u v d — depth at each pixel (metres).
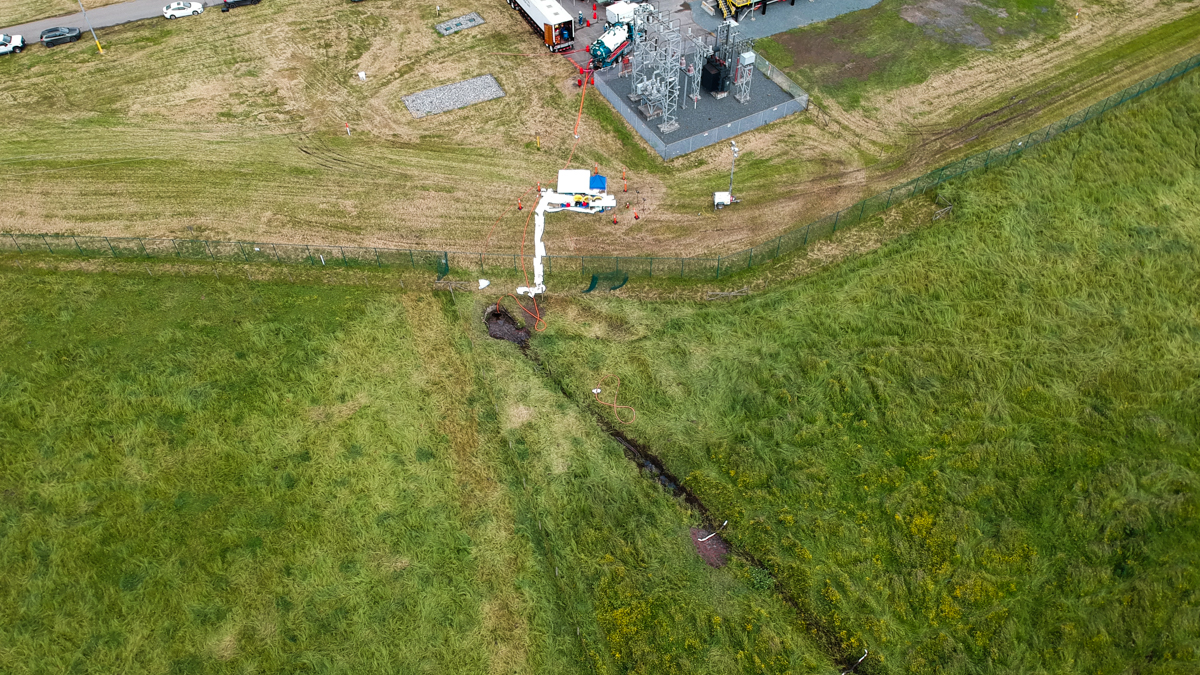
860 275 44.97
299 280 45.38
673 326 42.81
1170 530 33.53
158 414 38.38
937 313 42.62
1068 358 40.16
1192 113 54.16
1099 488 34.84
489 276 45.78
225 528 34.19
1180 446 36.78
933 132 54.41
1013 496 35.09
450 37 65.12
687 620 31.78
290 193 50.78
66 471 36.00
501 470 36.62
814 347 41.50
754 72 59.56
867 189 50.47
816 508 35.09
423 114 57.31
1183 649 29.98
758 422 38.34
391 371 40.72
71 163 52.72
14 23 67.12
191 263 46.12
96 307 43.41
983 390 38.91
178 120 56.59
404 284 45.28
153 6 69.50
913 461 36.41
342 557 33.47
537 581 32.88
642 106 55.62
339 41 64.81
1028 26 63.81
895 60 60.78
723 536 34.62
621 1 67.62
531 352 42.09
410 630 31.42
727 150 53.78
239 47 64.12
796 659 30.52
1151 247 45.88
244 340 41.81
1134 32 62.38
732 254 46.56
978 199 48.56
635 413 39.06
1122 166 51.00
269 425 38.06
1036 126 54.19
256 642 30.86
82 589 32.16
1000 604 31.69
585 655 31.02
